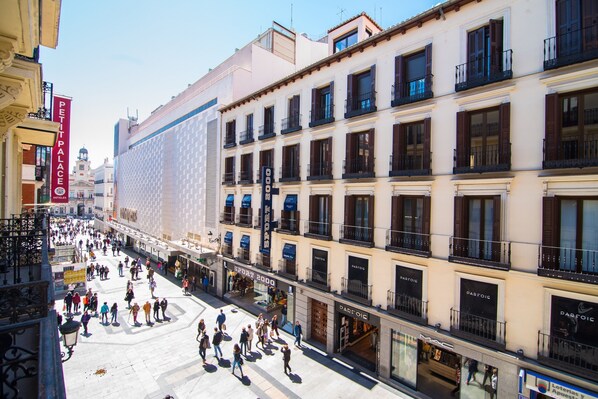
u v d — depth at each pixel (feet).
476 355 33.35
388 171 42.55
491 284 32.81
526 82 30.99
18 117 26.17
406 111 40.40
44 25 20.06
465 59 35.58
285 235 59.26
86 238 168.45
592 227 27.66
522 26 31.42
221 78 83.71
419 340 39.65
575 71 27.86
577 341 27.43
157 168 121.90
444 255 36.58
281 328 59.41
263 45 91.76
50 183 68.80
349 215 47.57
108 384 40.65
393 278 41.63
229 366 45.47
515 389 30.48
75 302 64.75
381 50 44.11
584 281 26.27
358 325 54.13
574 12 28.53
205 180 86.94
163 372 43.65
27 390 14.60
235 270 71.82
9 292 15.10
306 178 55.11
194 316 64.23
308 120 55.62
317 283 52.24
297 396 38.93
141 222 136.56
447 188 36.52
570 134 28.91
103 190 219.20
